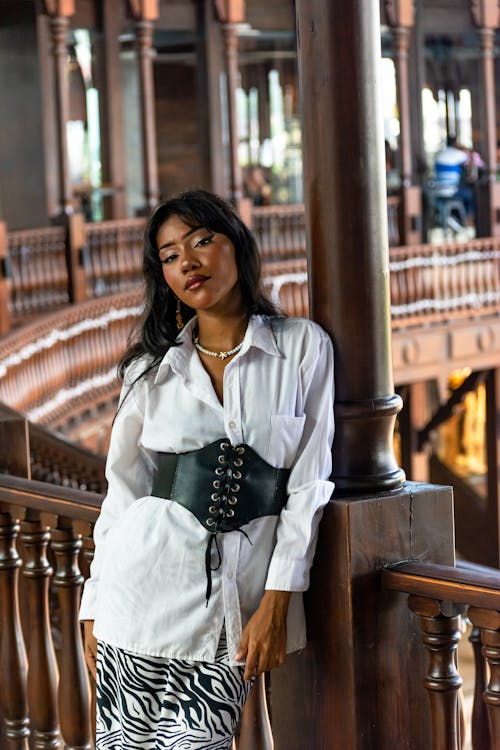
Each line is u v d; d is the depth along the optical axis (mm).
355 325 2791
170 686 2668
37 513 3660
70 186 14320
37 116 16609
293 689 2889
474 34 20766
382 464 2838
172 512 2666
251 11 18109
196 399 2676
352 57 2756
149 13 15781
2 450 4117
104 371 12648
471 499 18828
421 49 19719
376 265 2807
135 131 20531
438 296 16844
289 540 2592
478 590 2514
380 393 2824
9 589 3840
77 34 17141
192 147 20906
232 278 2676
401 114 17297
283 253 16609
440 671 2684
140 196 20734
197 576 2623
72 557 3539
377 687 2777
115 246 14664
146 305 2795
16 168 16719
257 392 2637
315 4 2758
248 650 2576
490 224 17906
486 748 3562
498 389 17844
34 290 13641
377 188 2807
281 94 21859
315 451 2635
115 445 2789
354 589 2729
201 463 2658
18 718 3885
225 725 2639
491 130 17969
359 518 2732
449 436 20906
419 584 2652
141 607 2656
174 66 20625
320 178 2791
